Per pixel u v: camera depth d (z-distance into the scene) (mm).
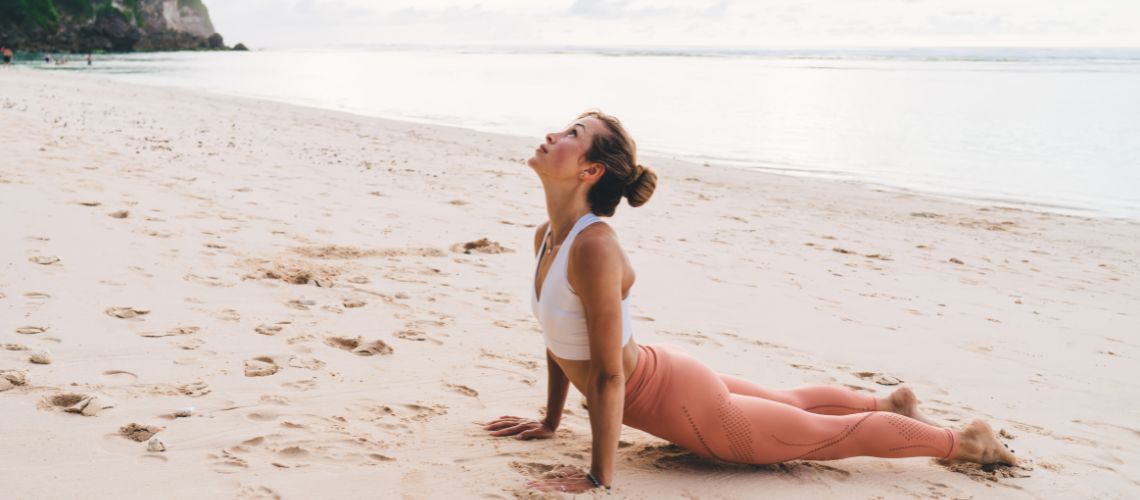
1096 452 3398
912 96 35156
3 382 3160
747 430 2715
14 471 2494
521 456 2887
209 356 3721
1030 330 5617
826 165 15555
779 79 49719
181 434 2871
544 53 154375
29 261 4914
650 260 7008
